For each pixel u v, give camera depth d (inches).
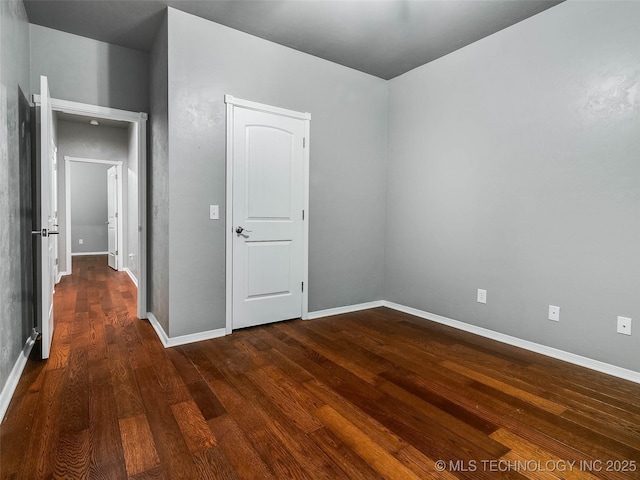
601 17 92.5
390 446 62.8
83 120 219.9
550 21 102.5
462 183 127.4
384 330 126.6
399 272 153.8
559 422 70.7
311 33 118.3
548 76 103.3
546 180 104.7
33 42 113.2
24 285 100.1
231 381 86.4
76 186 326.0
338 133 143.9
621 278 91.0
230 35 115.6
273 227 129.0
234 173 119.0
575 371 94.3
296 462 58.5
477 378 89.7
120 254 239.5
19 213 94.0
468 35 118.1
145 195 135.3
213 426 67.9
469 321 126.3
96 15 108.0
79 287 189.0
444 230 134.3
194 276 112.6
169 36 104.5
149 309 137.3
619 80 89.9
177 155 107.7
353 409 74.6
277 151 128.3
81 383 84.0
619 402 78.6
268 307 130.3
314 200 139.3
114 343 110.3
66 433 64.9
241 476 55.2
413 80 145.6
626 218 89.8
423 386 85.2
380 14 106.5
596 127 94.3
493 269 118.6
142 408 73.7
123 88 128.6
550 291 104.5
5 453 59.2
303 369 93.7
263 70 123.0
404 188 150.6
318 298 143.0
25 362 94.3
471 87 123.9
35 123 114.8
